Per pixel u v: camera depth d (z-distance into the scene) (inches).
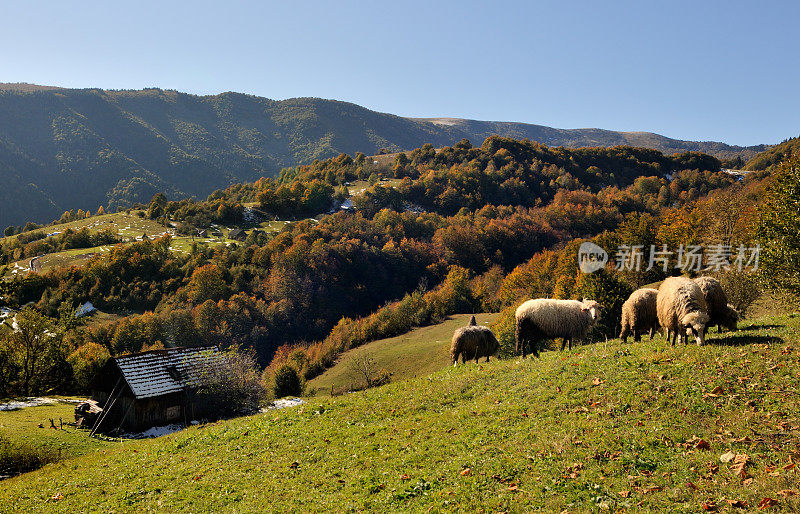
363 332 5113.2
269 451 788.6
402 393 924.0
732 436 506.3
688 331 822.5
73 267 6771.7
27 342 2591.0
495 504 470.3
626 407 616.4
